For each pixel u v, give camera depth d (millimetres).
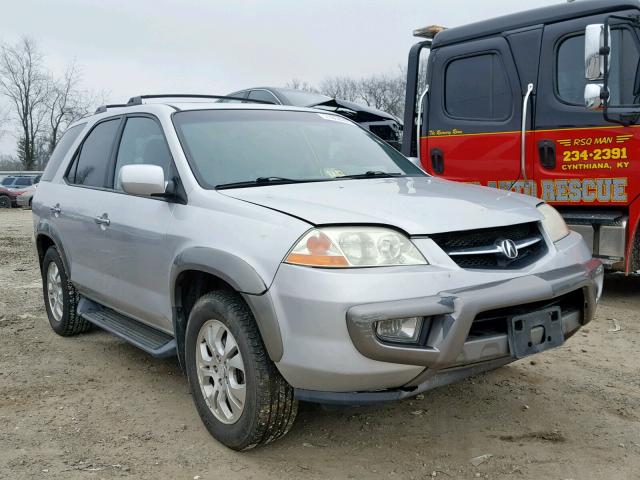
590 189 5871
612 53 5629
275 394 2982
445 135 7035
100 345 5168
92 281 4598
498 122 6527
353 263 2764
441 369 2805
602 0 5750
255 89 10695
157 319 3855
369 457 3141
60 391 4129
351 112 10070
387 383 2777
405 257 2838
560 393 3898
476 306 2750
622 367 4352
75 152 5223
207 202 3416
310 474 2990
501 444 3240
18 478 2992
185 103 4277
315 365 2748
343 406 2967
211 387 3348
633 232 5641
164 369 4547
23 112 56406
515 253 3105
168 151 3834
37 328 5770
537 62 6180
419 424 3498
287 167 3881
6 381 4332
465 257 2979
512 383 4070
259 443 3127
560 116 6020
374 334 2668
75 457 3201
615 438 3279
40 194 5566
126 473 3031
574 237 3576
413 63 7539
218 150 3824
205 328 3318
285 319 2816
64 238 4965
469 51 6734
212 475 3002
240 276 2951
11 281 8242
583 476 2908
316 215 2939
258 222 3057
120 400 3961
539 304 3104
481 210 3197
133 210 3980
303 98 10227
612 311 5793
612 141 5680
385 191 3479
